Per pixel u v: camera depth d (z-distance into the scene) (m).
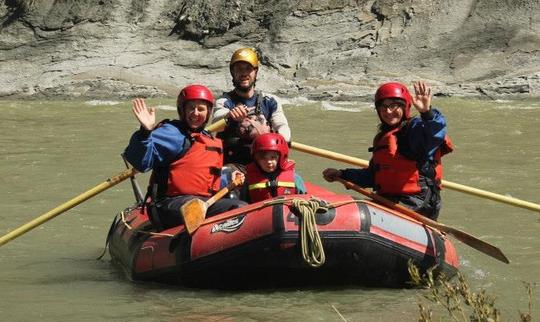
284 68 28.66
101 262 7.29
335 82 27.19
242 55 7.34
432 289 4.64
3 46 31.80
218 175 6.47
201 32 30.66
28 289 6.36
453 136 15.46
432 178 6.41
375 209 6.04
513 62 26.17
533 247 7.59
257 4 30.86
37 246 7.93
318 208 5.80
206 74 29.30
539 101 22.70
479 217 8.85
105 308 5.77
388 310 5.54
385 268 5.98
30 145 15.06
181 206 6.14
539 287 6.24
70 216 9.23
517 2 28.09
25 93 28.83
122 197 10.25
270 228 5.75
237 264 5.87
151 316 5.54
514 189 10.41
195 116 6.36
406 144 6.35
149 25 31.69
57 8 32.53
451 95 24.33
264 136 6.36
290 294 5.95
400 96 6.35
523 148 13.88
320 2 30.34
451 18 28.47
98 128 17.75
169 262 6.14
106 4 32.41
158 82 28.88
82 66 30.27
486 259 7.21
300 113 20.27
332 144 14.63
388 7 29.48
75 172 12.11
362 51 28.45
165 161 6.34
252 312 5.53
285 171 6.44
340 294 5.93
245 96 7.46
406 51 27.88
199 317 5.45
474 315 4.42
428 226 6.28
